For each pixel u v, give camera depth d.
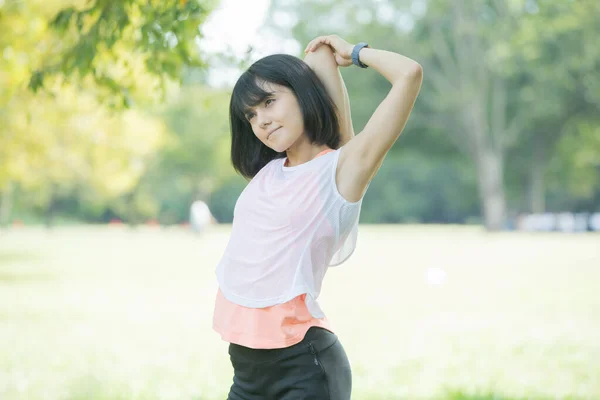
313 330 2.81
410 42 41.66
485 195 42.78
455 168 61.12
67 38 6.00
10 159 18.36
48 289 15.09
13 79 9.50
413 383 6.77
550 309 11.91
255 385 2.88
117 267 20.77
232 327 2.88
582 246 28.94
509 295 13.74
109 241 37.66
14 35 9.20
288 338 2.78
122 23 4.91
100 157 21.03
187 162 60.09
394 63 2.87
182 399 6.15
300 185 2.87
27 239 39.94
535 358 7.99
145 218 73.06
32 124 16.38
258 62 2.99
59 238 41.50
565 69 36.69
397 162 62.47
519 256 23.50
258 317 2.82
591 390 6.40
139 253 27.28
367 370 7.36
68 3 9.59
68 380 6.86
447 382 6.79
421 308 12.11
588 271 18.23
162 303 13.02
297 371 2.79
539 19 35.34
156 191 65.38
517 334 9.59
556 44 36.22
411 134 45.19
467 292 14.28
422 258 22.94
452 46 43.59
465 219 65.38
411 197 63.53
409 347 8.68
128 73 5.73
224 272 2.98
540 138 45.31
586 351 8.38
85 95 14.73
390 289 14.87
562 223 47.72
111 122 19.50
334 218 2.84
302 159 3.05
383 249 27.45
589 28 35.09
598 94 37.00
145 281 16.83
